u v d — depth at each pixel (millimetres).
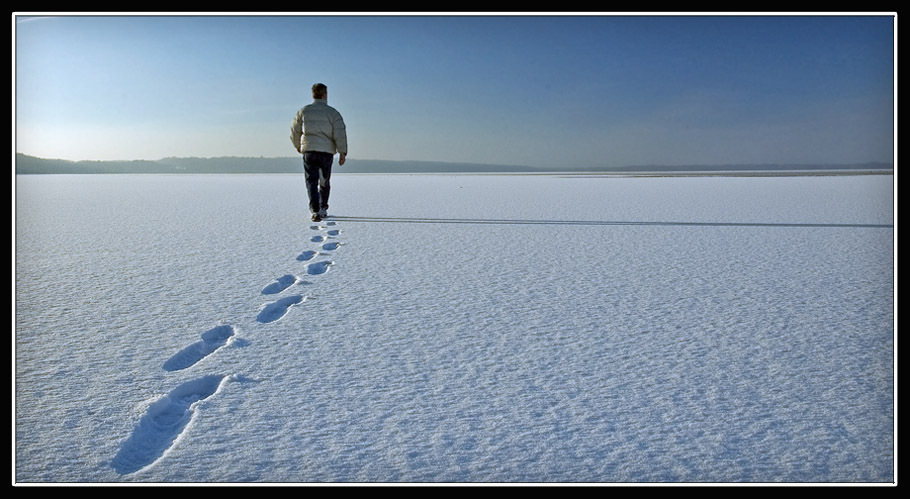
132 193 16219
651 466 1587
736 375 2189
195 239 5996
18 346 2578
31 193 16422
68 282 3895
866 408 1903
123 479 1549
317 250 5297
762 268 4211
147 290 3664
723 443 1701
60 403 1998
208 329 2838
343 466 1596
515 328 2809
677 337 2645
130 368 2322
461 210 9305
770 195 12320
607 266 4363
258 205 10930
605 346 2533
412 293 3559
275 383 2150
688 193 13500
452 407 1938
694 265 4363
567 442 1710
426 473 1560
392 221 7617
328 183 7805
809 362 2312
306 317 3035
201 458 1641
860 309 3072
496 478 1533
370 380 2174
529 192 14906
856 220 7121
